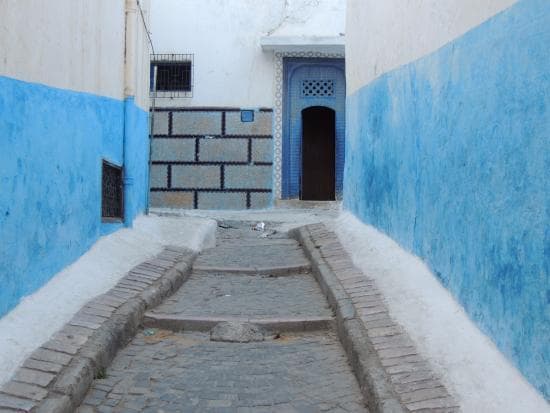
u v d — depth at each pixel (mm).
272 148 14367
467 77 4699
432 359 4312
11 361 4090
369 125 8203
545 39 3451
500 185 4059
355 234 8008
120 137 7980
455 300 4914
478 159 4465
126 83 8141
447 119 5180
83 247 6410
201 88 14344
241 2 14234
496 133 4129
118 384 4473
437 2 5457
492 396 3656
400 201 6699
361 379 4418
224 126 14352
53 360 4262
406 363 4355
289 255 8141
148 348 5223
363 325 5152
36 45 5062
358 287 6094
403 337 4797
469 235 4633
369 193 8133
